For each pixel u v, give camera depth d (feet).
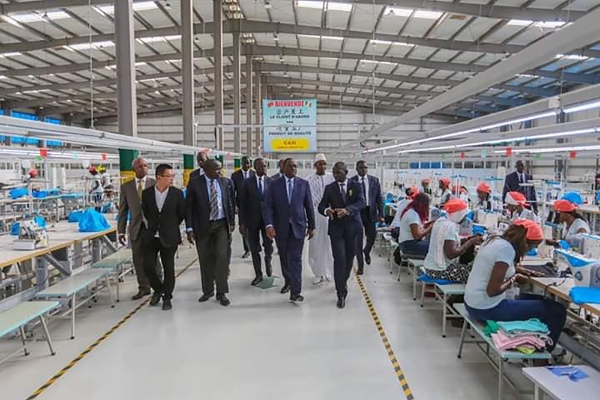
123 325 12.35
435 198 26.45
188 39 27.32
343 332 11.80
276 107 36.86
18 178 33.09
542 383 6.79
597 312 7.30
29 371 9.62
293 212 14.28
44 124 10.90
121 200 14.26
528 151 24.89
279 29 37.55
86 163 37.06
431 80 47.93
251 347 10.83
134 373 9.52
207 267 14.37
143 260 14.17
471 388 8.86
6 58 40.24
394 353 10.49
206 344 11.01
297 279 14.34
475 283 9.14
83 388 8.90
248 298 14.83
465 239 13.42
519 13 25.52
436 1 25.98
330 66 51.93
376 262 20.62
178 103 69.87
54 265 13.78
